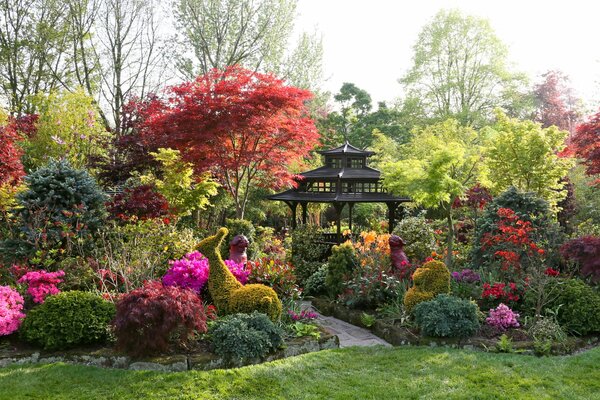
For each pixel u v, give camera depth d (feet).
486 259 29.81
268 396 15.24
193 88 36.60
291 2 70.44
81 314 18.60
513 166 37.86
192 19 67.87
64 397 14.74
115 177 40.68
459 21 85.97
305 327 21.44
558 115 102.58
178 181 36.27
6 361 17.42
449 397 15.25
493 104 88.89
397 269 27.76
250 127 34.81
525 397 15.26
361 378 16.85
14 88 69.62
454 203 35.29
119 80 71.05
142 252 24.68
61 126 50.60
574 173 54.39
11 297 19.33
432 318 20.98
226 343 18.06
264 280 24.85
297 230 40.04
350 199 38.81
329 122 85.05
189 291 18.99
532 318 22.22
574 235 36.60
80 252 25.70
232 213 63.36
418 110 91.50
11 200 27.55
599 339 21.71
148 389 15.39
